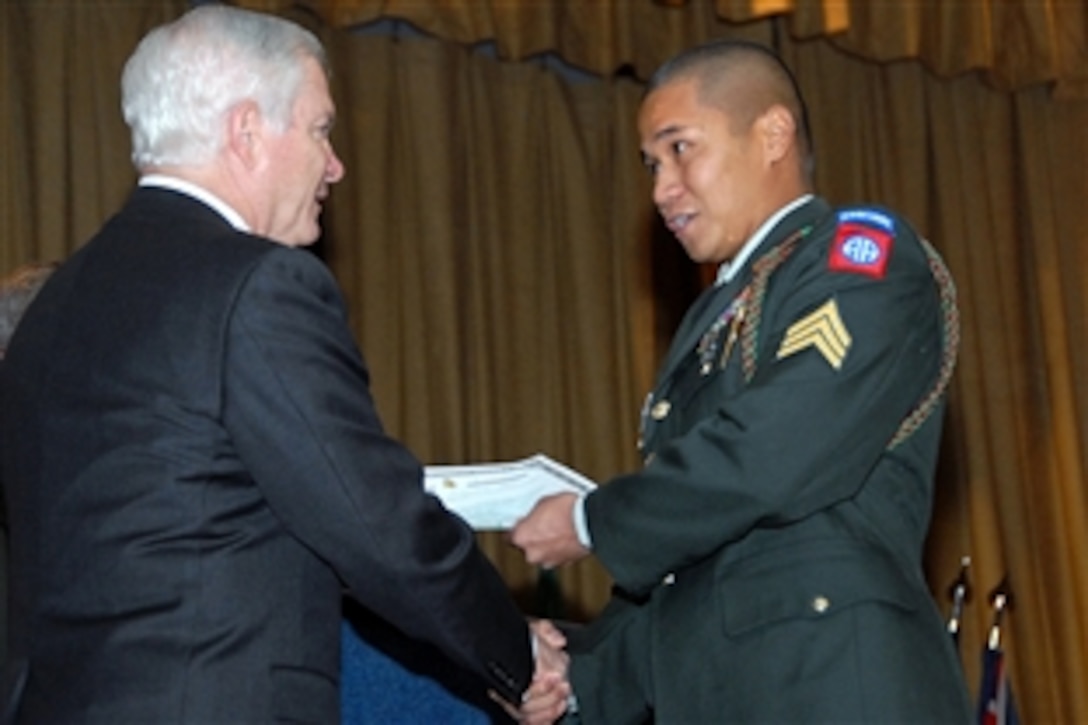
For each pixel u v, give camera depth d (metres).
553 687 3.17
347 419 2.62
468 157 6.10
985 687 4.68
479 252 6.04
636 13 6.28
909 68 6.63
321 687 2.62
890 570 3.03
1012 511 6.44
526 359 6.04
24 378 2.74
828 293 3.07
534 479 3.26
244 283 2.64
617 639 3.37
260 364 2.60
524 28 6.08
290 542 2.65
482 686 3.14
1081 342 6.58
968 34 6.56
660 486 3.02
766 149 3.39
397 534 2.62
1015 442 6.48
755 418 2.97
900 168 6.56
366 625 3.11
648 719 3.39
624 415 6.11
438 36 6.03
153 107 2.89
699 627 3.07
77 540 2.60
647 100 3.47
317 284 2.72
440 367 5.86
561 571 5.90
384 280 5.86
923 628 3.03
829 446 2.97
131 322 2.66
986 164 6.66
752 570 3.05
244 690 2.53
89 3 5.58
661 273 6.21
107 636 2.55
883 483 3.14
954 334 3.23
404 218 5.95
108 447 2.61
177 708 2.49
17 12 5.52
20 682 2.63
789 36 6.47
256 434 2.59
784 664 2.96
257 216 2.92
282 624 2.60
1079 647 6.37
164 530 2.56
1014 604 6.36
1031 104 6.70
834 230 3.16
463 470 3.28
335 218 5.82
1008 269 6.61
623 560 3.06
